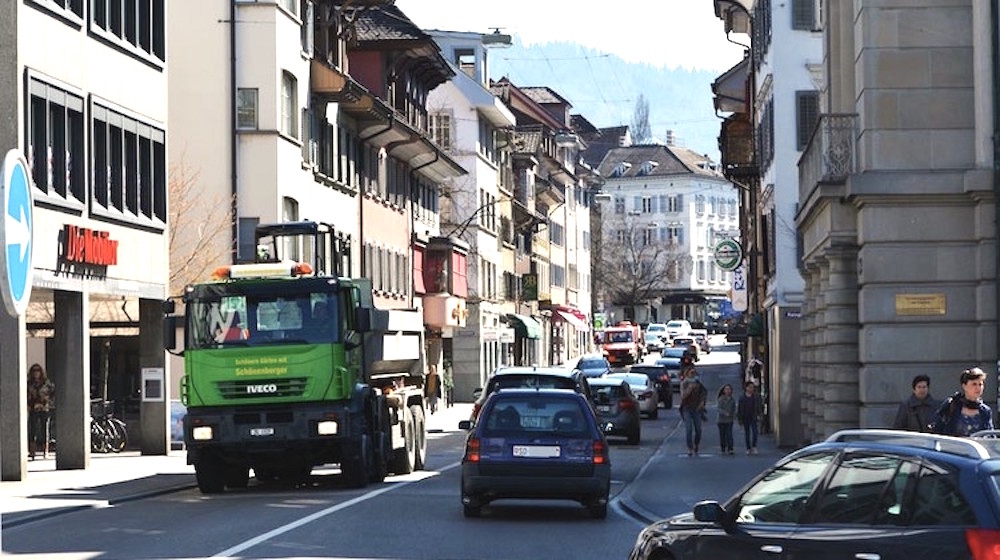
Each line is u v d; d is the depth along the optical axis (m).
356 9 75.12
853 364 35.25
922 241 32.19
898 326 32.28
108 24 44.03
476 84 105.56
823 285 39.78
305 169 64.44
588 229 171.50
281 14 60.81
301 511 28.62
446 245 91.12
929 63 32.28
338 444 34.59
